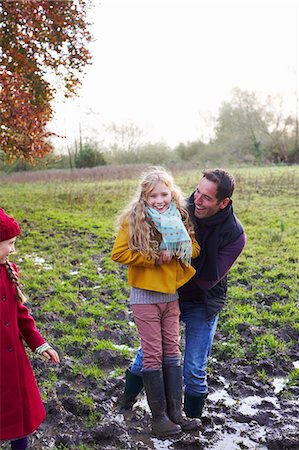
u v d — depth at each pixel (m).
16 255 9.98
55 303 6.90
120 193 19.56
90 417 4.14
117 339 5.83
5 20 14.48
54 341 5.69
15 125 14.19
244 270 8.46
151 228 3.59
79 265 9.32
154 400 3.64
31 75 15.47
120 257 3.65
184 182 21.55
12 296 3.35
